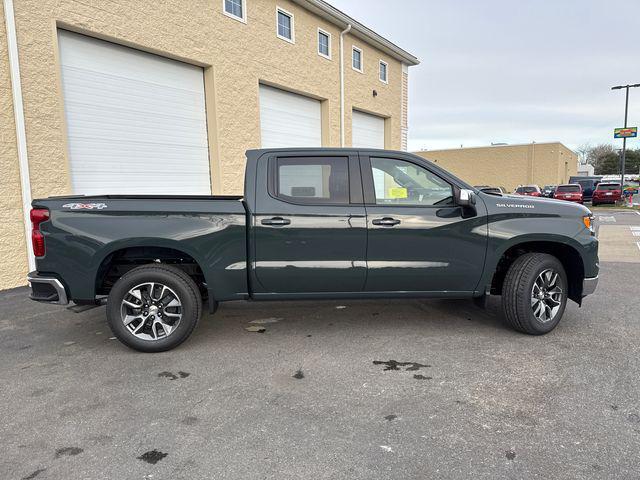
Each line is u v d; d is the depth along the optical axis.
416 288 4.35
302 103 13.41
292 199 4.21
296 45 12.58
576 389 3.31
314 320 5.04
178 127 9.80
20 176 6.88
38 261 4.01
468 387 3.37
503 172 45.62
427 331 4.62
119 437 2.76
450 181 4.35
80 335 4.65
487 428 2.81
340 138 14.64
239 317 5.16
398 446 2.63
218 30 10.20
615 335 4.46
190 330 4.14
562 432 2.75
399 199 4.34
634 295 6.07
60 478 2.38
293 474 2.38
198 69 10.16
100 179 8.35
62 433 2.81
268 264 4.16
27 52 6.88
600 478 2.32
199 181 10.35
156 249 4.21
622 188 29.67
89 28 7.72
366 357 3.97
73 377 3.63
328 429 2.82
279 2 11.91
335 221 4.17
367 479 2.34
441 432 2.77
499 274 4.72
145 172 9.16
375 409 3.07
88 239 3.95
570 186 27.75
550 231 4.33
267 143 12.22
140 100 8.98
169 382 3.52
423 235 4.23
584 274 4.52
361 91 15.76
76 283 4.00
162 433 2.80
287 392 3.33
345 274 4.23
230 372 3.70
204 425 2.89
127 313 4.12
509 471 2.39
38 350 4.23
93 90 8.15
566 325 4.77
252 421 2.93
